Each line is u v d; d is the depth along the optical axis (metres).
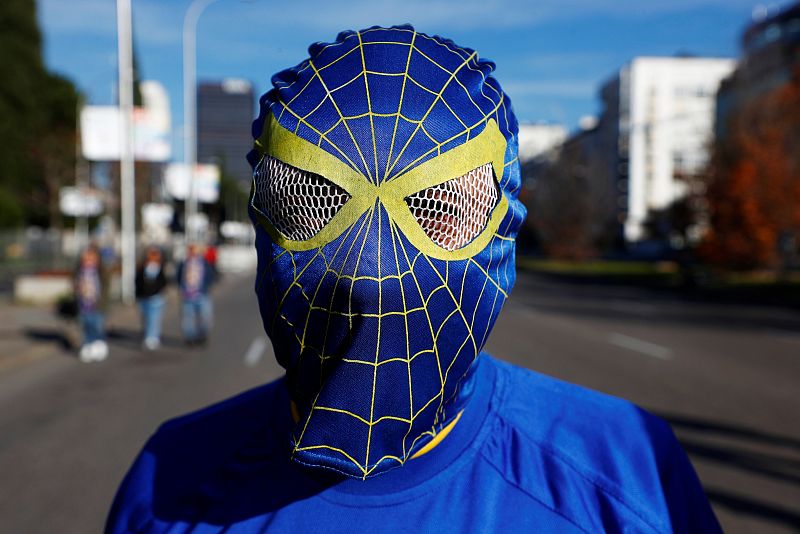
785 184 24.56
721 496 4.19
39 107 46.31
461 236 0.87
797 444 5.24
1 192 39.62
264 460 1.10
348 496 0.99
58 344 10.78
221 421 1.24
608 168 53.91
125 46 18.45
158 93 74.12
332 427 0.87
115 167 37.47
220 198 75.19
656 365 8.97
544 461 1.03
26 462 5.07
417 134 0.82
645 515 0.99
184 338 11.74
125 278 18.05
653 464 1.06
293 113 0.85
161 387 7.76
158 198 47.81
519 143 0.99
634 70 75.75
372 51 0.87
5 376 8.48
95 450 5.37
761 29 31.53
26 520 4.04
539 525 0.96
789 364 9.08
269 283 0.89
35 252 34.69
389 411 0.86
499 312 0.97
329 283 0.81
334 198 0.83
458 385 0.96
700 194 29.66
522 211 0.97
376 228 0.80
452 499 0.98
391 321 0.82
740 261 27.47
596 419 1.11
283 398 1.12
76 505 4.26
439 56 0.90
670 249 61.06
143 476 1.23
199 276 10.91
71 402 7.04
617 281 33.50
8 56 44.44
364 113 0.82
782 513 3.94
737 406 6.53
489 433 1.05
